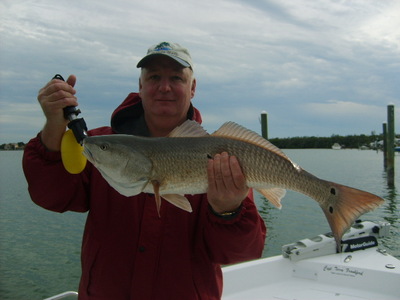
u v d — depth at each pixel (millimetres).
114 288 847
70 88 774
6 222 4152
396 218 4363
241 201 845
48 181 823
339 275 1556
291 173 906
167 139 902
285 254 1658
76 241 3455
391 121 7395
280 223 4133
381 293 1465
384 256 1656
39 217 4398
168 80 982
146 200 889
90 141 867
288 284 1577
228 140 885
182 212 886
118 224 875
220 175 815
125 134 957
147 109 1009
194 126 923
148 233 862
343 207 888
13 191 6289
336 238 888
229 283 1529
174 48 983
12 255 3049
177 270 853
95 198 903
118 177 875
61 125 791
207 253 901
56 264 2855
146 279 840
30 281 2545
